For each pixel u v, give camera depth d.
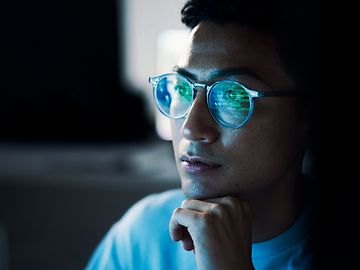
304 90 0.78
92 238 2.76
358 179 0.57
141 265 1.09
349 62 0.58
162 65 2.63
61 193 2.73
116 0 2.84
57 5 2.87
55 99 2.96
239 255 0.79
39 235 2.81
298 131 0.83
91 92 2.93
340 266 0.57
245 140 0.79
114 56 2.89
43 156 2.96
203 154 0.80
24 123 3.00
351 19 0.58
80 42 2.89
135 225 1.12
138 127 2.99
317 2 0.64
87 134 2.97
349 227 0.57
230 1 0.78
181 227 0.85
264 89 0.78
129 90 2.99
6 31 2.92
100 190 2.69
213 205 0.81
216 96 0.79
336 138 0.58
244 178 0.81
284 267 0.92
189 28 0.87
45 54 2.92
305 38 0.70
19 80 2.96
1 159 2.92
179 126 0.85
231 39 0.78
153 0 3.07
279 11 0.78
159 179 2.61
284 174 0.86
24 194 2.78
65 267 2.79
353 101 0.58
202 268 0.79
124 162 2.78
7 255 2.82
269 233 0.92
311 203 0.92
